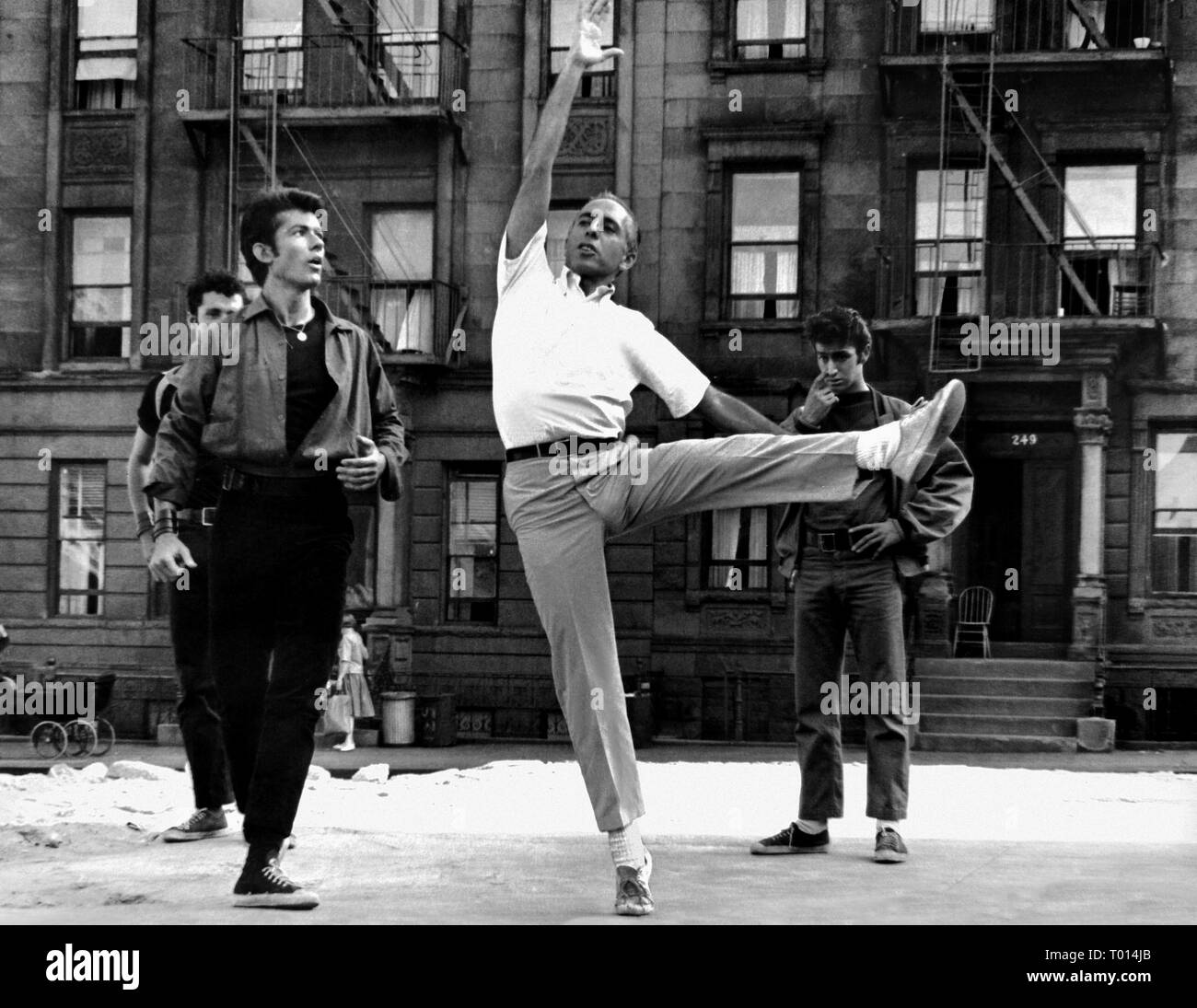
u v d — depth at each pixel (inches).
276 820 222.1
